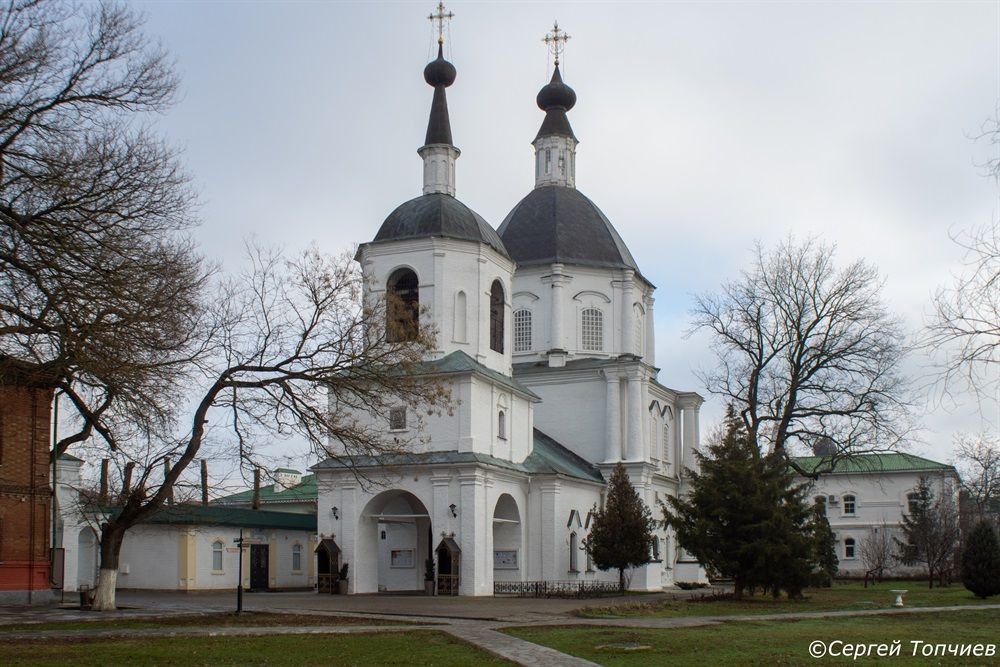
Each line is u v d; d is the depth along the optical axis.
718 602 42.47
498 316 55.25
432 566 47.94
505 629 27.83
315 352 33.44
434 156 55.38
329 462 49.47
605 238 66.56
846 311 54.22
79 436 32.03
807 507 46.66
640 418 61.16
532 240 65.62
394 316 36.91
